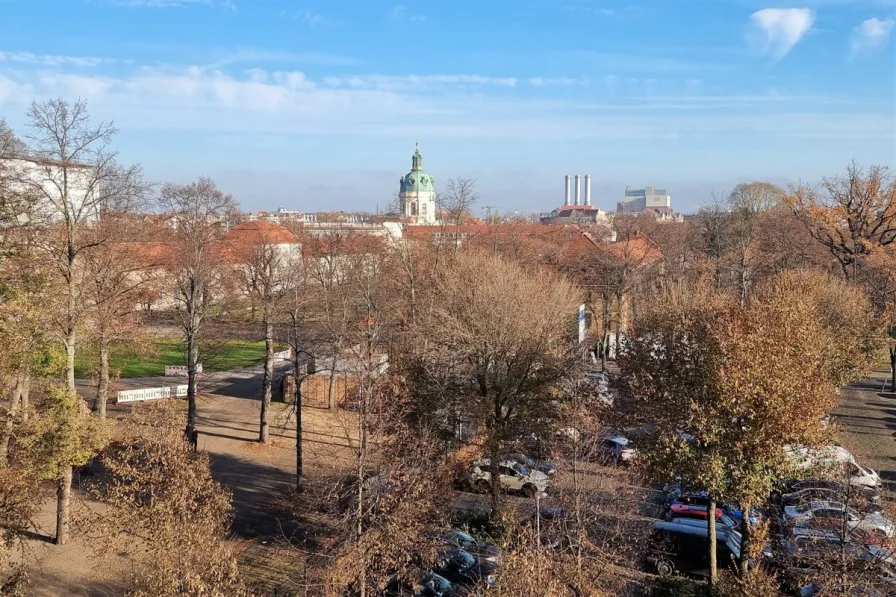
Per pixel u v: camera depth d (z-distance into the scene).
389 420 21.91
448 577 20.59
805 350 21.08
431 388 26.95
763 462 19.44
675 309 27.45
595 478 22.62
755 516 25.31
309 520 26.06
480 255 38.28
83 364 46.44
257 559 23.61
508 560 16.03
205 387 48.44
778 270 67.06
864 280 58.00
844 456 24.94
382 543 18.27
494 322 27.61
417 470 20.05
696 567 22.78
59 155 24.19
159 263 33.31
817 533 20.31
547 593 14.95
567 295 38.62
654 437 21.38
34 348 22.98
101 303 28.44
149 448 20.11
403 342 31.16
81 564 22.97
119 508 19.44
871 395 47.69
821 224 61.72
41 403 23.88
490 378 27.89
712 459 19.22
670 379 21.34
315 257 47.19
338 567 18.06
